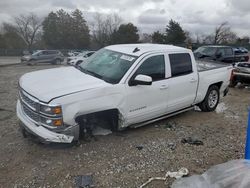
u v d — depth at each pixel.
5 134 5.05
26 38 79.38
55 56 29.69
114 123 4.79
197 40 77.50
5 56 55.56
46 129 3.98
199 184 3.12
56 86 4.25
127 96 4.68
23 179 3.65
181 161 4.26
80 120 4.34
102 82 4.54
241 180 2.88
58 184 3.56
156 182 3.66
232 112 7.14
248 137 3.66
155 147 4.72
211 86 6.84
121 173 3.86
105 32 77.44
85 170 3.90
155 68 5.21
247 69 10.29
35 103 4.02
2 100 7.72
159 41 68.62
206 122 6.20
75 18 74.38
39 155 4.29
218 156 4.48
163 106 5.43
